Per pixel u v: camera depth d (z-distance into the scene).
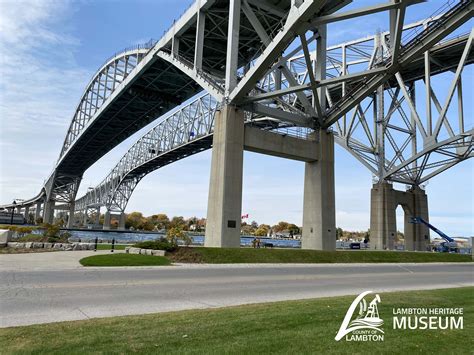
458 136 44.84
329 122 35.78
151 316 7.72
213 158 32.31
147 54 50.22
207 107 76.31
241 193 31.27
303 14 25.27
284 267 22.53
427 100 47.50
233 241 30.09
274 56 28.39
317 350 5.57
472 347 6.09
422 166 57.97
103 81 72.94
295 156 34.84
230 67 33.59
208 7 38.94
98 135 85.69
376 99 58.22
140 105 65.12
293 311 8.30
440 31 27.00
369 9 24.30
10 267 16.70
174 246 25.36
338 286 14.62
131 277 14.77
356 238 175.62
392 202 55.88
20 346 5.53
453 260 37.00
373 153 57.16
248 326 6.84
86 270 16.67
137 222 167.25
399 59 29.55
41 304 9.17
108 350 5.38
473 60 47.72
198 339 5.98
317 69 37.75
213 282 14.34
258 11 38.78
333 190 35.66
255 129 32.97
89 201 161.50
